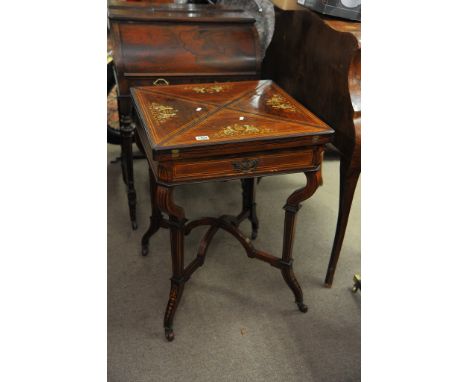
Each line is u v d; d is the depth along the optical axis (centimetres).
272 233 218
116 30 179
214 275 188
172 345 154
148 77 180
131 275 186
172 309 152
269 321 166
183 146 116
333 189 259
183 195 249
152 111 139
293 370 147
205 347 153
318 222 228
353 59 143
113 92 266
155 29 183
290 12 193
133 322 162
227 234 216
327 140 129
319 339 159
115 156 283
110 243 205
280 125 132
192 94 157
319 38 166
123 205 235
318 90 171
